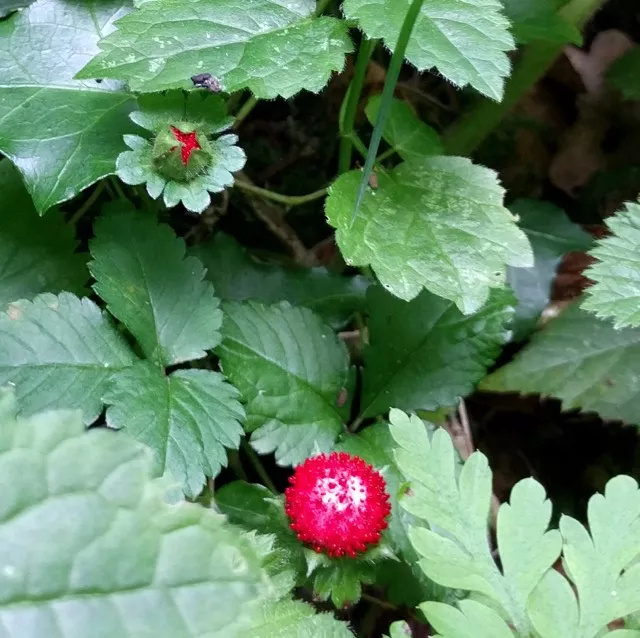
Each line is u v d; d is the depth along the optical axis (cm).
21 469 9
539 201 22
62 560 9
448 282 16
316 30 15
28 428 9
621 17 25
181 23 15
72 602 9
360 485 14
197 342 16
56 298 15
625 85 24
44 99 16
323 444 17
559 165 25
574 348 19
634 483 14
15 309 15
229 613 9
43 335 15
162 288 16
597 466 21
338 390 17
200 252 19
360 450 17
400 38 14
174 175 15
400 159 21
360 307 19
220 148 15
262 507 16
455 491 14
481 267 16
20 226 16
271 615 13
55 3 17
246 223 22
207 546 9
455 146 23
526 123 24
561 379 18
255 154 23
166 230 16
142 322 16
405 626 13
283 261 22
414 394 17
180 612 9
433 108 23
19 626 9
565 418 22
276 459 16
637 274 17
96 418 15
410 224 16
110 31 17
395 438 14
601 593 13
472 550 14
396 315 18
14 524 9
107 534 9
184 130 15
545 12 19
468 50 14
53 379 15
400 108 19
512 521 14
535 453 22
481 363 17
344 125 18
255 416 16
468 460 14
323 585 14
